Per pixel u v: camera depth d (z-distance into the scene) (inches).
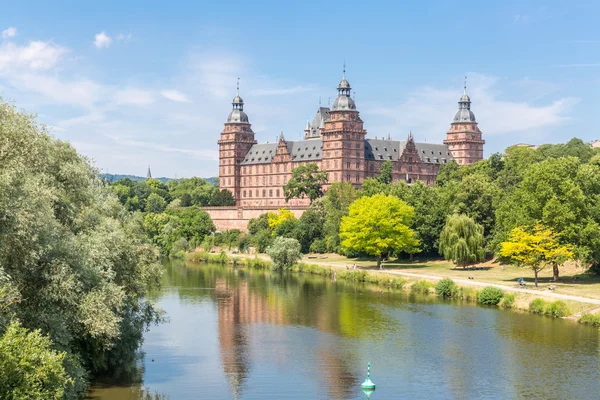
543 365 2504.9
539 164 4252.0
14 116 1964.8
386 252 5885.8
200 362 2596.0
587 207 4010.8
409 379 2378.2
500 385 2290.8
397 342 2893.7
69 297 1818.4
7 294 1596.9
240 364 2573.8
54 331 1780.3
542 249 3722.9
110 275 2066.9
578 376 2370.8
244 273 5595.5
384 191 6727.4
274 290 4478.3
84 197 2246.6
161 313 2613.2
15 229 1641.2
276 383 2338.8
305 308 3732.8
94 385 2251.5
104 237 2159.2
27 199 1700.3
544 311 3368.6
